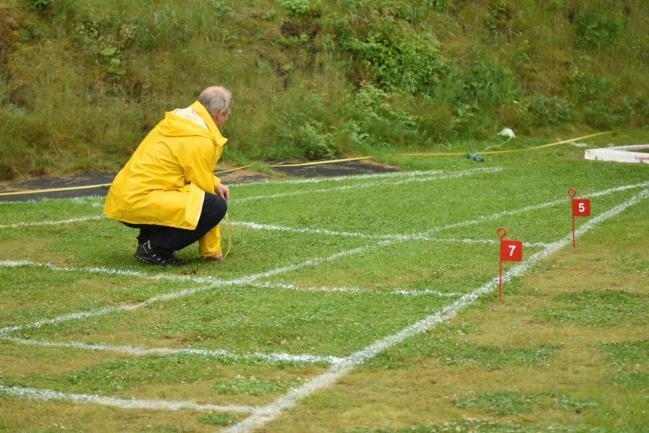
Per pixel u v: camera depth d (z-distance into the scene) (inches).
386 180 1246.9
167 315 638.5
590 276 717.3
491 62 1819.6
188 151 767.7
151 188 768.9
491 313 626.8
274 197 1116.5
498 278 717.9
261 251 832.9
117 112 1418.6
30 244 873.5
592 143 1690.5
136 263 796.6
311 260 793.6
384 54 1712.6
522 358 535.5
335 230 920.3
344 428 441.7
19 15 1470.2
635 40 2106.3
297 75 1614.2
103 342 583.5
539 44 1946.4
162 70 1501.0
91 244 872.9
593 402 465.1
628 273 724.0
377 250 824.3
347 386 498.6
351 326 601.9
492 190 1143.0
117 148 1390.3
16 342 585.0
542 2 2064.5
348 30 1704.0
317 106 1551.4
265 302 664.4
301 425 446.3
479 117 1697.8
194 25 1579.7
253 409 468.1
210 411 466.6
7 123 1325.0
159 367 532.7
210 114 786.2
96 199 1116.5
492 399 472.7
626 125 1892.2
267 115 1507.1
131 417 461.7
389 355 545.0
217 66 1541.6
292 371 523.8
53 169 1317.7
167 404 477.1
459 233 890.7
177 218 765.3
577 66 1947.6
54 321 629.9
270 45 1640.0
